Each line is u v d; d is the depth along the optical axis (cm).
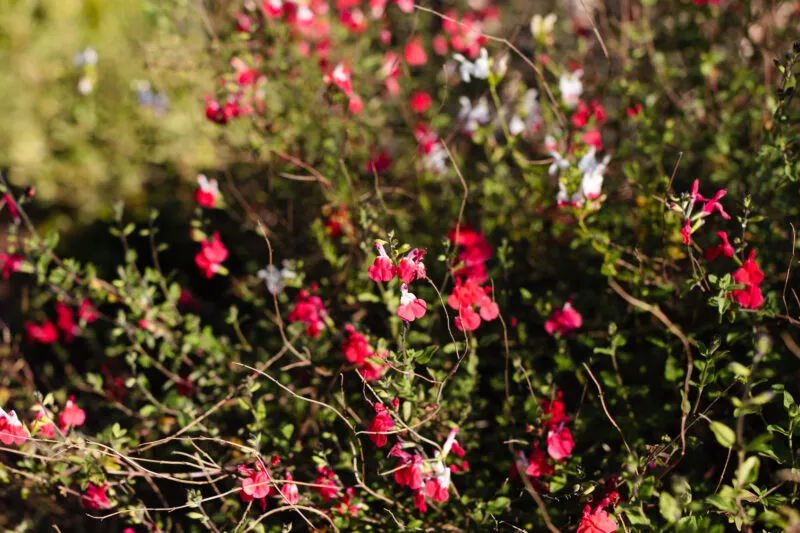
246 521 83
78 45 157
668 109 110
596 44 124
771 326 88
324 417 89
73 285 107
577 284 102
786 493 79
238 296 115
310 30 112
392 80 114
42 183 145
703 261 87
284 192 111
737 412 71
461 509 84
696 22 111
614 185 102
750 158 96
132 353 93
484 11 139
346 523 83
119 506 88
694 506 72
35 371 115
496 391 95
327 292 98
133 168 141
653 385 90
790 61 83
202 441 91
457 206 102
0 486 90
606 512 80
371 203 101
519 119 103
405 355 80
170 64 117
